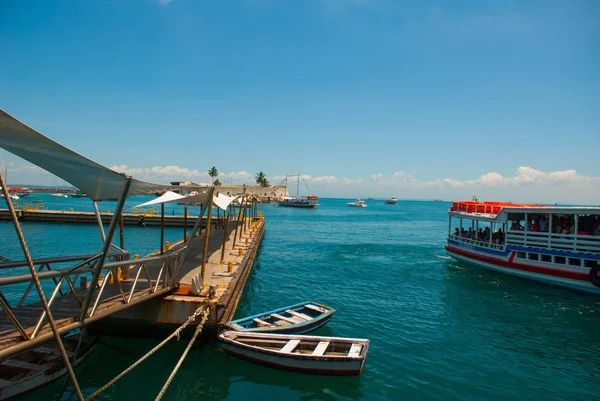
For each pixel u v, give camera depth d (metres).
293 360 12.02
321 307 17.36
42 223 57.03
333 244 45.78
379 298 21.66
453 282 25.72
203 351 13.40
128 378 11.59
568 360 14.02
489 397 11.40
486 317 18.59
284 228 67.19
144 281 15.12
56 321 9.36
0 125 6.87
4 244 38.09
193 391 11.12
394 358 13.77
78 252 34.75
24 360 11.41
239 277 18.39
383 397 11.20
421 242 49.50
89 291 9.51
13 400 9.92
